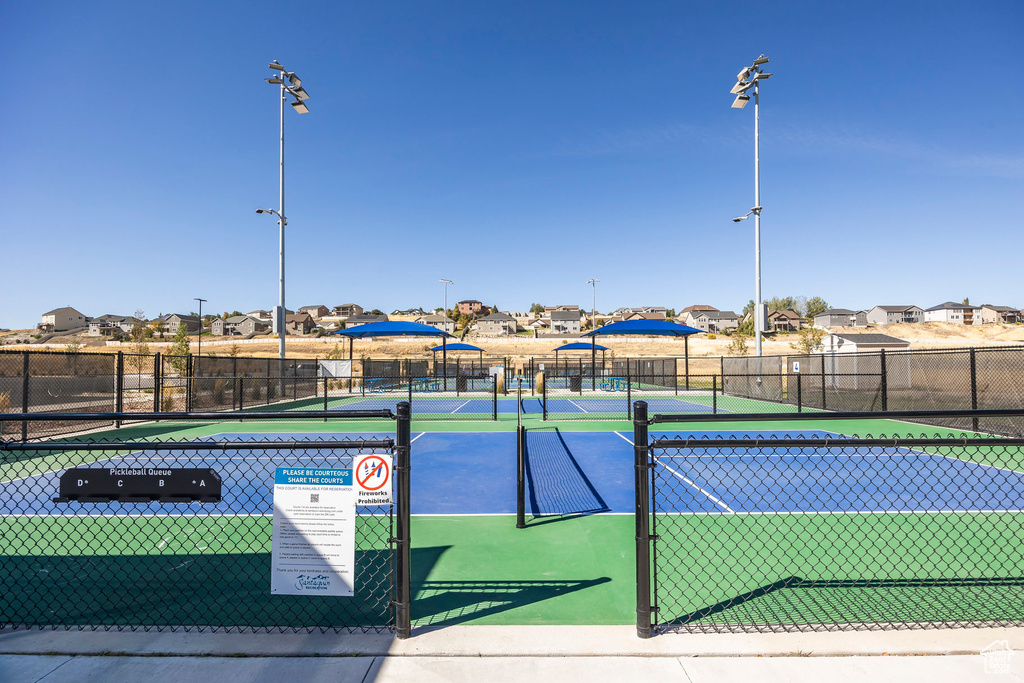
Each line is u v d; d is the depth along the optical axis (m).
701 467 9.29
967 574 4.30
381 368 33.09
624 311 145.62
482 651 3.12
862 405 18.39
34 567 4.60
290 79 22.56
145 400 21.59
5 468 9.07
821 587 4.07
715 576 4.32
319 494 3.30
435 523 5.94
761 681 2.82
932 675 2.86
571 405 21.91
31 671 2.93
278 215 22.78
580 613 3.69
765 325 22.30
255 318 128.12
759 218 22.20
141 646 3.20
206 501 3.21
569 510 6.46
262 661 3.04
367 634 3.35
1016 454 10.17
